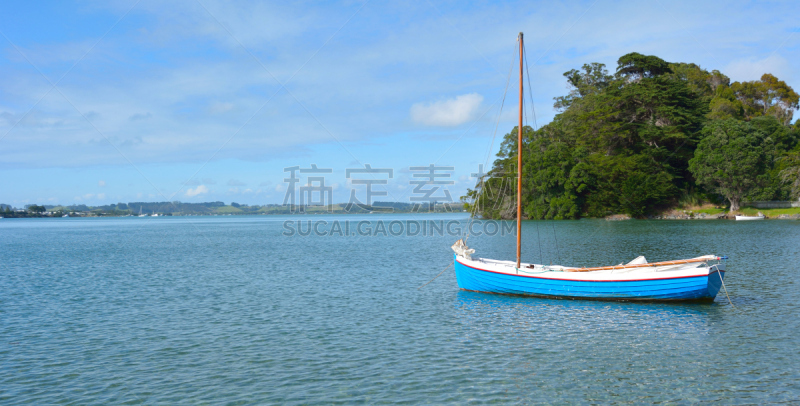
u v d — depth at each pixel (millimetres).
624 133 118000
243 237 94625
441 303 28141
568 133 127250
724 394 15359
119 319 25312
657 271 26406
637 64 125188
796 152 117812
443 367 17766
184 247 71625
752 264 40062
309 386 16188
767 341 20203
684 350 19297
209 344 20781
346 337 21578
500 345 20172
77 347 20547
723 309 25391
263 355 19281
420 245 67875
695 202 120500
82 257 58031
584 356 18766
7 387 16391
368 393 15602
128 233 118062
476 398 15219
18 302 29922
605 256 48031
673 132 116438
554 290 28375
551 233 79375
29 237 103438
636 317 24141
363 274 40062
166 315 26109
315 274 40438
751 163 106625
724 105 134875
